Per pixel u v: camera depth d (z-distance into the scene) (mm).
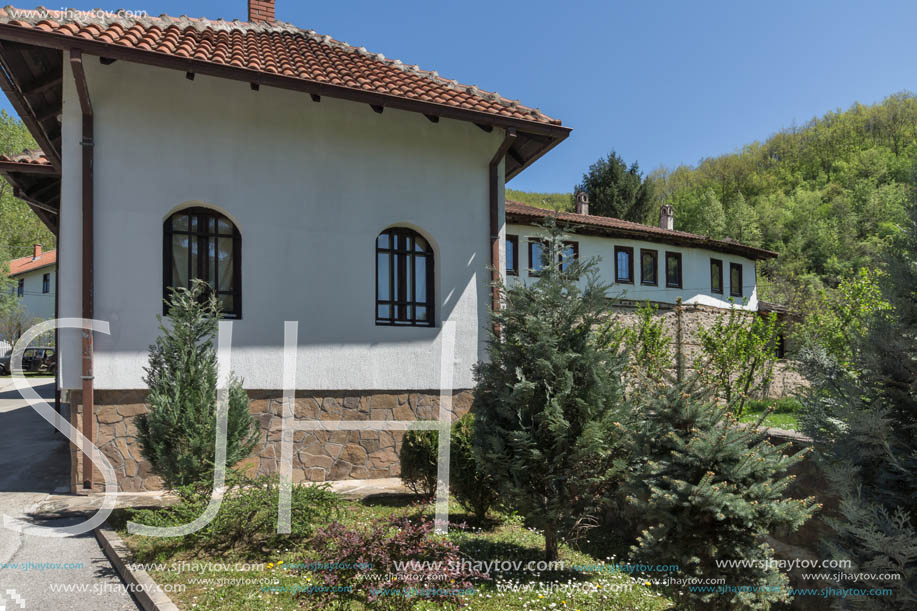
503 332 5277
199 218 7801
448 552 4301
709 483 3268
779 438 5203
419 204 8844
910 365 3533
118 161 7168
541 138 9172
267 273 7859
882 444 3510
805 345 4387
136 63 7312
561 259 5438
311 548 5141
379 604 3789
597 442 4645
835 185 48219
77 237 6961
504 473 4953
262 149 7949
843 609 3445
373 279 8477
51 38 6133
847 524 3465
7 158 8898
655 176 62969
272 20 10938
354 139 8484
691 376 3939
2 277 35406
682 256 21141
